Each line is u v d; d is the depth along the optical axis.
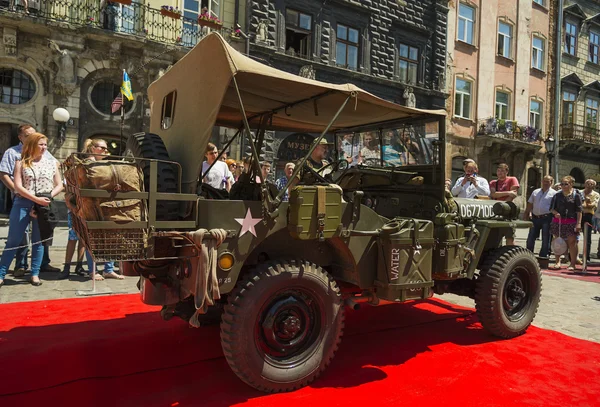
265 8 15.16
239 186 4.03
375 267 3.33
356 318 4.51
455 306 5.07
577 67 25.98
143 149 2.97
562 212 8.20
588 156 26.59
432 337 3.99
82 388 2.71
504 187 7.12
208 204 2.66
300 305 2.93
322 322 3.00
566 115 25.58
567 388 2.97
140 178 2.59
